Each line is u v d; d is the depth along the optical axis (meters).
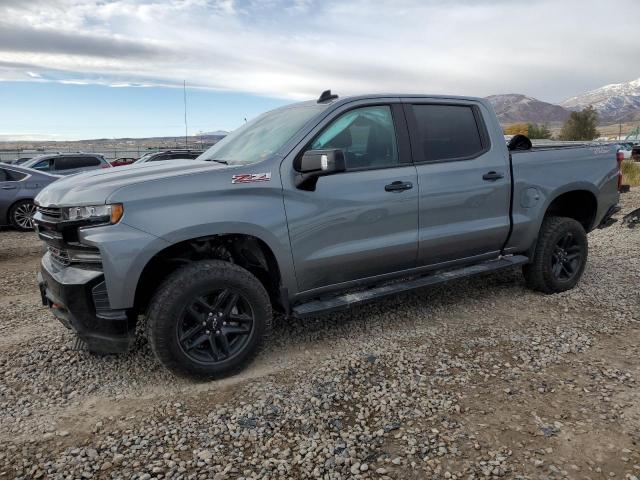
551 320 4.57
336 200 3.83
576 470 2.55
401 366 3.70
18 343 4.28
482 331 4.33
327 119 3.90
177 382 3.55
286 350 4.04
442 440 2.81
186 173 3.45
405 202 4.14
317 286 3.92
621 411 3.07
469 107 4.69
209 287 3.39
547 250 5.09
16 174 10.98
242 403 3.24
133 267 3.19
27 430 2.99
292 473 2.57
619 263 6.51
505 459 2.64
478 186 4.54
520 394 3.29
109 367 3.79
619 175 5.62
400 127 4.25
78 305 3.25
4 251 8.67
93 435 2.93
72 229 3.27
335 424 2.98
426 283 4.35
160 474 2.57
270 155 3.71
